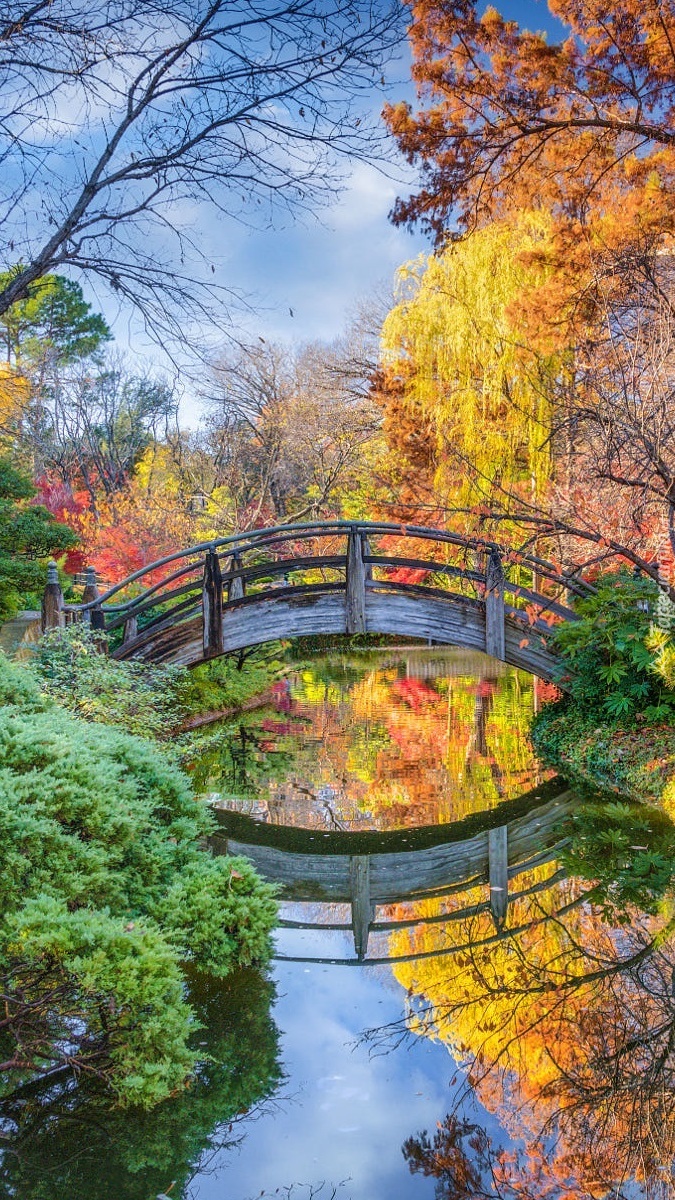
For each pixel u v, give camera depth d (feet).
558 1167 10.52
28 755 14.20
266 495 89.71
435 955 17.03
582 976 15.76
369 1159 10.52
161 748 25.34
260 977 15.87
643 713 30.71
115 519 78.84
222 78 20.68
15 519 47.65
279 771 32.78
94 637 31.86
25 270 21.04
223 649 34.30
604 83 29.32
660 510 30.01
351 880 21.79
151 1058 11.61
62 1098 11.60
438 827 25.89
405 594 35.81
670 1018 14.19
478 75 29.04
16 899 12.62
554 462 42.24
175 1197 9.70
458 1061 12.99
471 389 49.39
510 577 45.75
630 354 27.45
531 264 32.76
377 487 77.56
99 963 11.29
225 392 82.28
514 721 43.01
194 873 15.87
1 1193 9.73
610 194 31.53
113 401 114.83
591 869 21.48
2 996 11.39
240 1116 11.42
